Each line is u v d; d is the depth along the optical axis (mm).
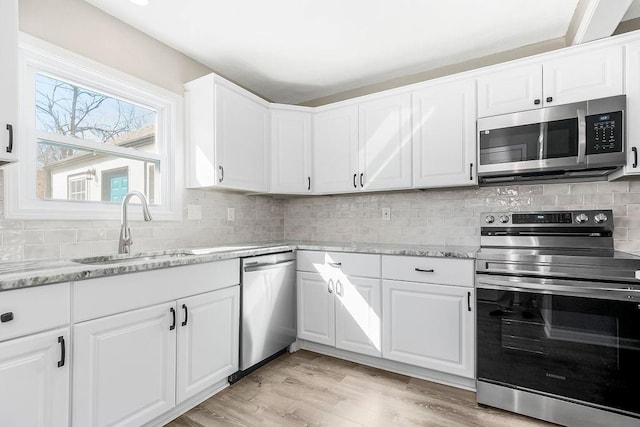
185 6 1959
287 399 1931
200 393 1904
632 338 1563
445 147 2377
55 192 1838
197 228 2586
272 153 2879
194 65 2598
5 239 1589
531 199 2373
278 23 2135
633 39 1831
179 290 1736
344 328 2453
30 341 1165
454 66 2689
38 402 1190
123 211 1921
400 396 1974
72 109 1938
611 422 1590
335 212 3219
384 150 2631
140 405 1534
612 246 2064
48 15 1763
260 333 2293
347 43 2375
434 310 2117
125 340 1479
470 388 2055
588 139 1883
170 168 2410
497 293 1864
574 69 1977
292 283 2641
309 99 3428
